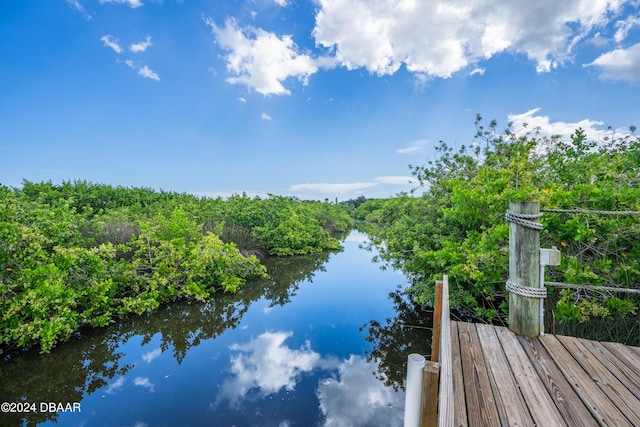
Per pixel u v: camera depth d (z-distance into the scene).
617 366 2.07
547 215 3.49
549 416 1.57
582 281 3.39
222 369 4.46
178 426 3.28
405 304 7.25
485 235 4.18
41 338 4.67
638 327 3.54
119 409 3.55
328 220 26.06
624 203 3.29
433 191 6.92
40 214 5.63
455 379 1.89
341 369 4.48
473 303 4.85
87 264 5.55
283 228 13.86
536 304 2.54
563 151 5.50
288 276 10.10
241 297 7.82
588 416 1.58
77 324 4.90
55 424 3.33
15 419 3.40
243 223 13.07
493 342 2.42
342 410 3.56
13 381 4.11
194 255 7.12
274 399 3.76
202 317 6.47
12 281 4.57
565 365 2.08
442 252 4.55
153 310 6.69
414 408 1.36
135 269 6.61
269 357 4.82
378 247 7.46
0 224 4.41
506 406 1.64
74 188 11.64
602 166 4.22
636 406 1.65
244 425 3.29
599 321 3.80
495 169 5.38
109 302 5.81
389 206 8.33
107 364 4.57
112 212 10.31
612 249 3.62
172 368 4.47
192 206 12.80
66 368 4.42
